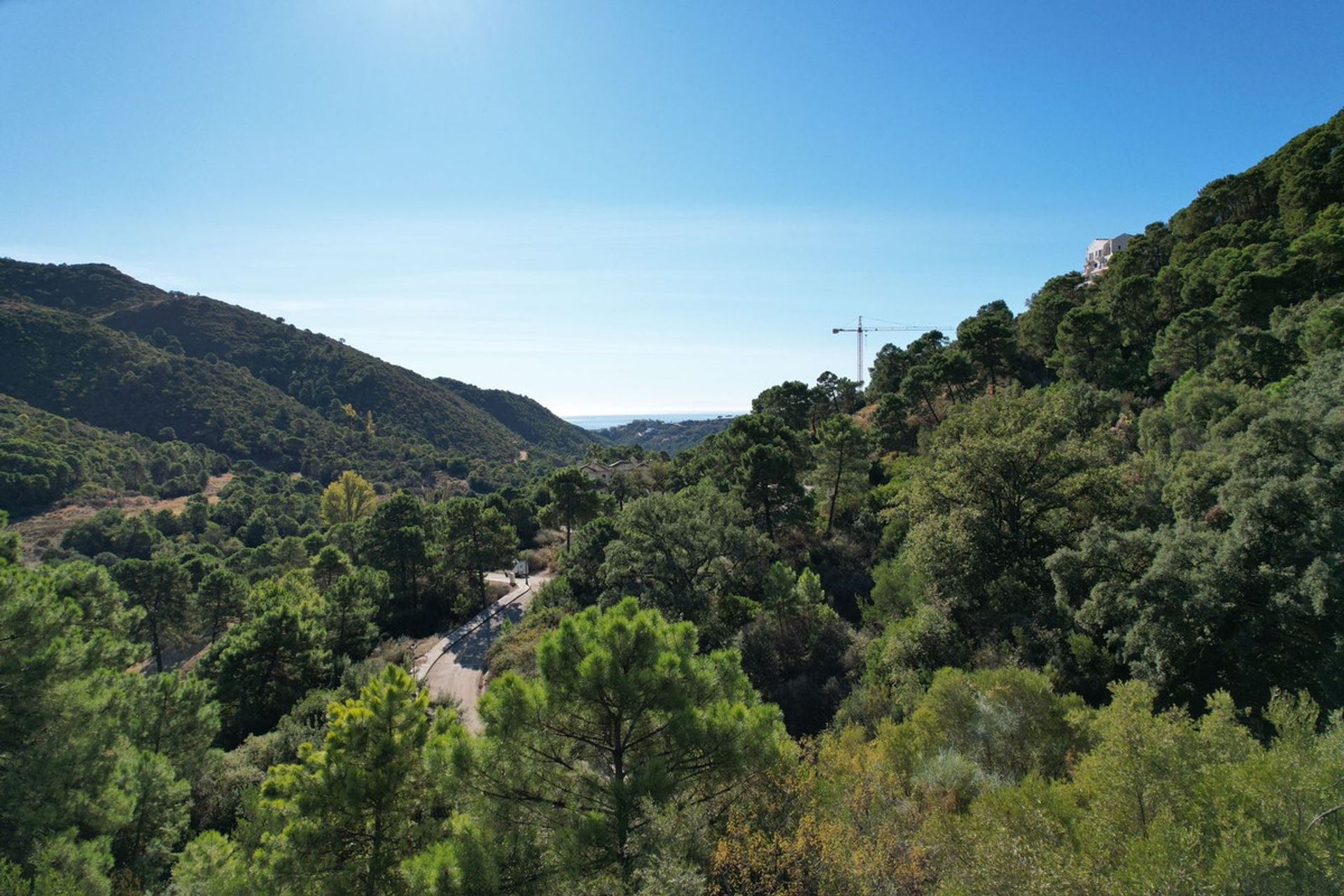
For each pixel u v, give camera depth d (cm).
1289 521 1595
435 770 930
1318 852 613
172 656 4997
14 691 1304
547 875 847
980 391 5744
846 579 3431
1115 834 745
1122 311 5334
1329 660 1402
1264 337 3119
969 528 2331
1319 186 4672
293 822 1063
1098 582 1853
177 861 1504
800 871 795
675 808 893
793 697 2422
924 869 817
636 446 13250
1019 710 1265
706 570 3114
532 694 931
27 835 1175
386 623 4422
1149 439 3020
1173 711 923
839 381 7644
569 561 4094
